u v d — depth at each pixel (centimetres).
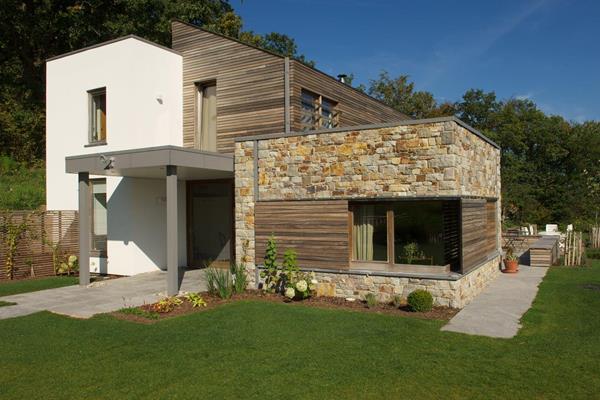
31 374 541
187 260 1471
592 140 3588
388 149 916
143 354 608
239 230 1100
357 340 659
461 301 876
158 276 1294
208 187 1435
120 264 1362
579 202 3172
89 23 2555
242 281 1037
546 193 3500
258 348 628
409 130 895
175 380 518
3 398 477
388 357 587
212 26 2633
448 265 907
